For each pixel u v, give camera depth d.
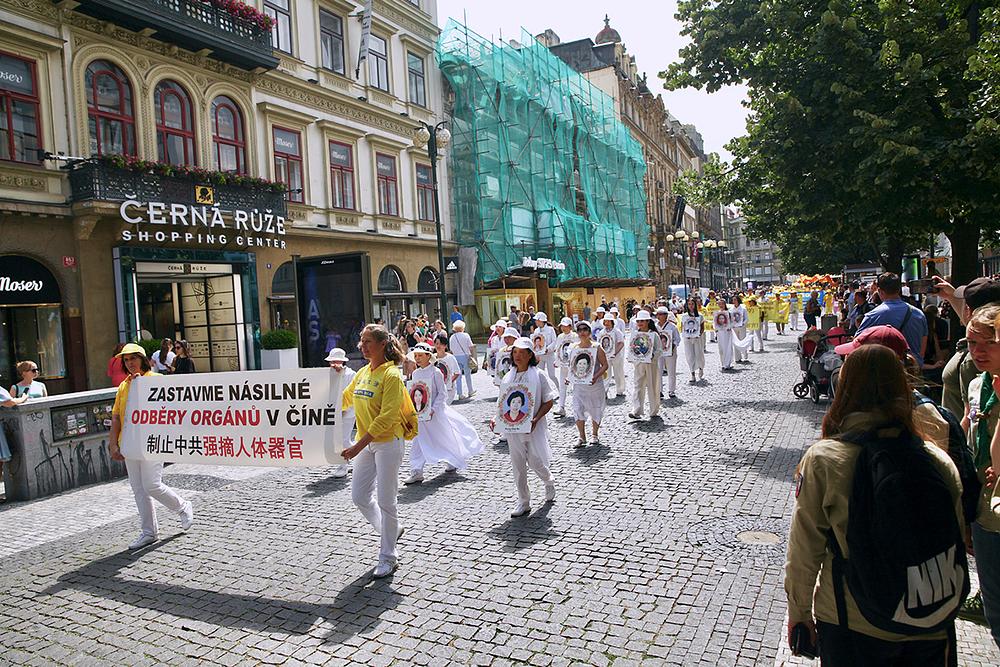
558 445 9.83
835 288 43.28
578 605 4.62
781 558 5.21
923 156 10.27
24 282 15.02
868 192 11.47
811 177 12.55
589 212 42.72
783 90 12.77
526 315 25.00
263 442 6.13
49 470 8.70
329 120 23.27
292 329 21.45
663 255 65.25
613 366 14.53
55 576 5.71
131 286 16.62
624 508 6.67
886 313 6.34
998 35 10.52
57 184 15.52
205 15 18.41
